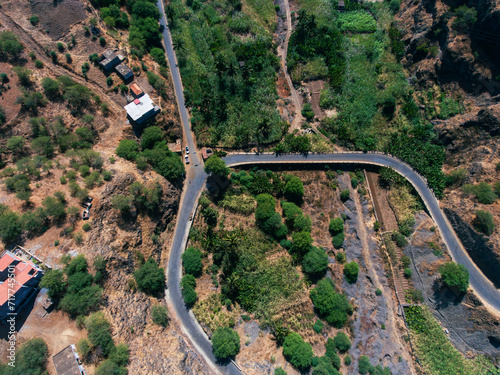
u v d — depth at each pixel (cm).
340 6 12494
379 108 10731
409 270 8844
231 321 7875
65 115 8475
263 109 10450
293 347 7419
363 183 9962
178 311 7900
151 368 6462
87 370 6106
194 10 12225
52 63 8925
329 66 11256
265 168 10031
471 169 8838
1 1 9038
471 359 7856
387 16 12338
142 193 8012
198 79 10775
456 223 8638
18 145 7644
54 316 6378
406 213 9369
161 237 8531
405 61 11256
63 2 9294
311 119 10581
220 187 9550
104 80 9194
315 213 9594
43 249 6750
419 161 9650
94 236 7119
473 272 8181
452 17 9688
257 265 8619
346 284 8738
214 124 10225
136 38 10188
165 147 9094
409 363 8062
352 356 7938
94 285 6612
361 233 9356
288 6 12581
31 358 5753
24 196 6912
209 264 8600
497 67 9038
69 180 7519
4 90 8131
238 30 11850
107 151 8544
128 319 6894
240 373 7250
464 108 9638
